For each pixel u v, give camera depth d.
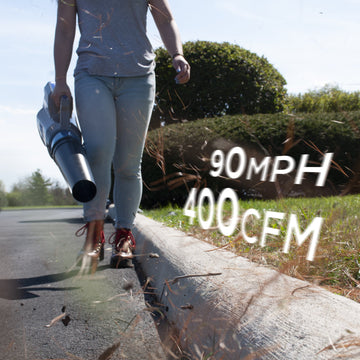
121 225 2.68
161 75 11.66
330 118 6.75
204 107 11.48
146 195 7.58
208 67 11.30
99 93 2.36
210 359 1.22
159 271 2.10
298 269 1.75
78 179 1.91
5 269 2.72
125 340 1.47
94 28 2.40
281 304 1.20
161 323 1.64
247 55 11.60
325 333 1.00
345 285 1.69
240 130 6.94
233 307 1.26
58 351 1.40
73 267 2.63
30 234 4.93
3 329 1.60
